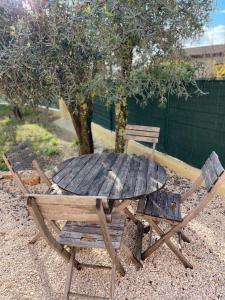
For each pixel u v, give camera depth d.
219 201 3.64
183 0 3.52
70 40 3.36
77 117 4.71
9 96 3.98
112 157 3.14
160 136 5.05
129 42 3.61
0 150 5.96
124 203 2.36
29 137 7.11
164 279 2.36
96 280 2.36
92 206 1.62
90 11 3.17
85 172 2.70
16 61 3.30
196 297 2.17
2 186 4.21
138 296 2.19
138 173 2.66
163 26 3.55
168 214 2.41
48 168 5.09
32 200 1.67
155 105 4.98
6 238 2.93
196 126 4.16
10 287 2.29
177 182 4.29
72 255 2.28
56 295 2.21
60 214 1.74
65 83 3.72
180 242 2.73
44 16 3.34
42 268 2.50
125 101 4.43
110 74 3.74
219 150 3.81
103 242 2.08
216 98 3.73
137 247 2.66
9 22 3.42
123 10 3.28
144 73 3.68
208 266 2.50
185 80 3.96
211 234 2.96
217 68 4.74
